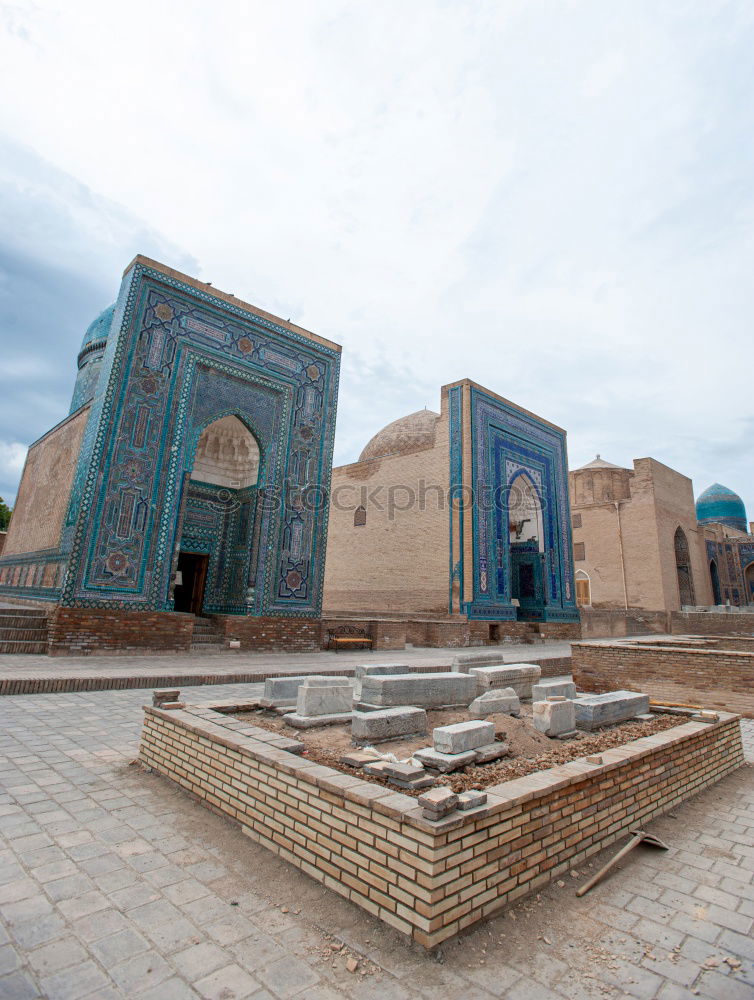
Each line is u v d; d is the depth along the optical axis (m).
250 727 2.72
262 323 9.30
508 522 13.13
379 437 17.77
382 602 14.15
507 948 1.62
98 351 12.02
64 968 1.46
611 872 2.13
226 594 9.60
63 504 8.55
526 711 3.81
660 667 5.96
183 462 8.02
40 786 2.71
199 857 2.08
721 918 1.85
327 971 1.49
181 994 1.38
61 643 6.64
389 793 1.87
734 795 3.15
